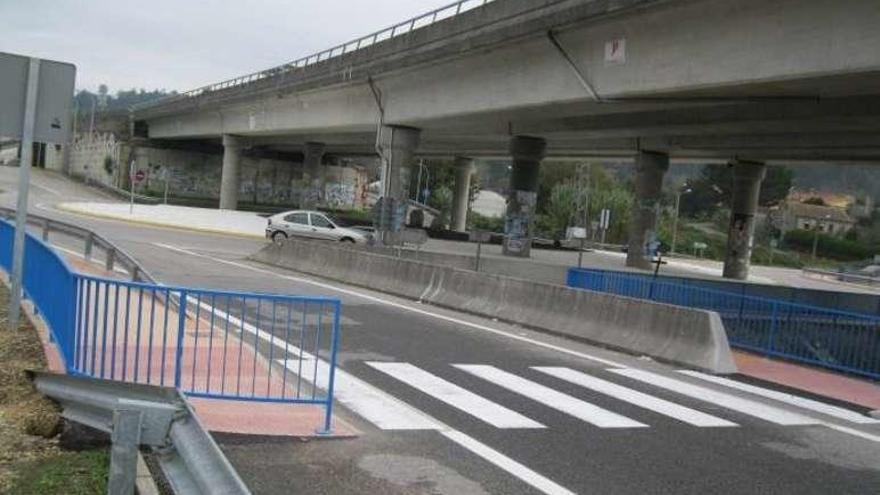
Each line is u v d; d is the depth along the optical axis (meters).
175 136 69.88
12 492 5.02
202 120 64.75
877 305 24.28
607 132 36.69
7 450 5.85
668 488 6.24
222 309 14.09
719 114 28.27
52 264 8.77
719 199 132.00
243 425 7.03
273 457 6.34
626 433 7.85
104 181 76.69
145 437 4.21
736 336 15.57
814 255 109.38
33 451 5.89
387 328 13.77
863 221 133.75
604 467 6.68
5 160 98.50
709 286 21.61
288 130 50.25
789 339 15.52
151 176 74.81
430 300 18.41
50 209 45.50
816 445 8.00
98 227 35.53
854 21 16.06
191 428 4.03
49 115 9.34
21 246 9.59
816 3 16.86
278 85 46.56
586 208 100.56
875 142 31.34
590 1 22.44
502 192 164.50
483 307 16.81
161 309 12.48
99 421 5.96
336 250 23.34
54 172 87.62
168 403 5.16
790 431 8.53
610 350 13.39
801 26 17.25
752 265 82.50
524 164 41.59
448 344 12.53
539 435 7.55
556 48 25.19
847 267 98.31
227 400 7.75
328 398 7.07
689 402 9.61
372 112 39.22
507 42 26.67
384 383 9.38
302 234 36.16
